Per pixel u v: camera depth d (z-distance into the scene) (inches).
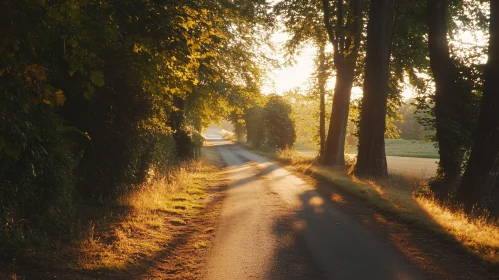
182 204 429.4
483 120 450.6
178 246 273.9
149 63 233.0
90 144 385.1
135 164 438.6
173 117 962.1
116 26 218.5
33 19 141.9
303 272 217.8
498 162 446.0
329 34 869.2
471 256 244.1
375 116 731.4
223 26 714.2
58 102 134.5
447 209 405.7
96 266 213.0
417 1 745.6
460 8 771.4
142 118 428.8
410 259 240.5
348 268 223.8
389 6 775.7
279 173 842.8
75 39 170.4
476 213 424.5
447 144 604.4
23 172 238.5
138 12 215.0
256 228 326.0
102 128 392.8
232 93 895.1
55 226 270.8
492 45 446.0
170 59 239.3
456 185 595.5
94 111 381.4
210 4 574.6
